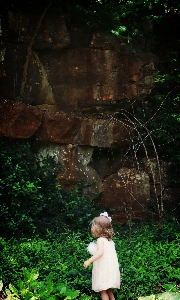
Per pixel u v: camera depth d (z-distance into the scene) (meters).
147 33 11.68
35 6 10.04
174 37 12.37
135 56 10.89
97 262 5.39
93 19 10.54
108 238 5.52
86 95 10.49
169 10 12.23
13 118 9.27
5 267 6.15
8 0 9.77
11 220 8.45
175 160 11.14
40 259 6.80
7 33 9.67
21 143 9.53
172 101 11.88
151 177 11.02
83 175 10.26
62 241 8.10
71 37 10.38
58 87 10.35
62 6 10.41
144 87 11.02
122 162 11.10
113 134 10.65
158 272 6.52
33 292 5.51
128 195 10.66
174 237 8.28
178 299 4.82
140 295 5.95
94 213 9.71
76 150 10.26
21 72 9.80
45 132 9.76
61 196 9.53
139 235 8.80
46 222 9.11
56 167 9.84
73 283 5.96
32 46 10.00
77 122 10.16
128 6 11.43
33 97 9.92
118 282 5.39
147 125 11.15
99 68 10.45
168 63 12.16
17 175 8.86
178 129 11.27
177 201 11.13
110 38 10.44
